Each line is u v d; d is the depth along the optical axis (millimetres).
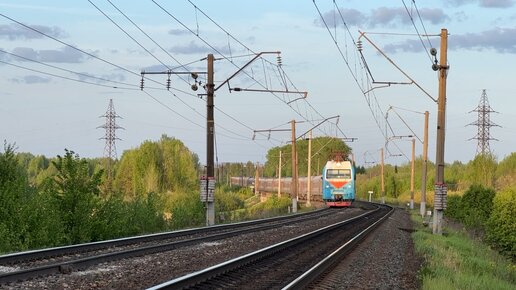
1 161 23703
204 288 12680
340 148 139750
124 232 27375
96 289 12469
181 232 27344
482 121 90688
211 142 36688
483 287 16156
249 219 45062
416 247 24016
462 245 29234
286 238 27266
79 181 24766
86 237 23781
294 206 58938
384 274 16531
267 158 171000
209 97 36750
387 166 158500
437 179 32750
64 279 13414
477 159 90625
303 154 146000
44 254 17047
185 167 83125
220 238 26469
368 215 48750
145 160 79500
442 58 32500
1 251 18938
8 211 21000
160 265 16625
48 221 21531
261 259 18234
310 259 19422
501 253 38406
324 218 45062
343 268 17297
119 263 16578
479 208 53031
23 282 12750
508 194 39594
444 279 15281
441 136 32719
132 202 32062
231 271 15289
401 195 119375
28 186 24422
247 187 130250
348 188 64750
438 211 32750
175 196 47656
